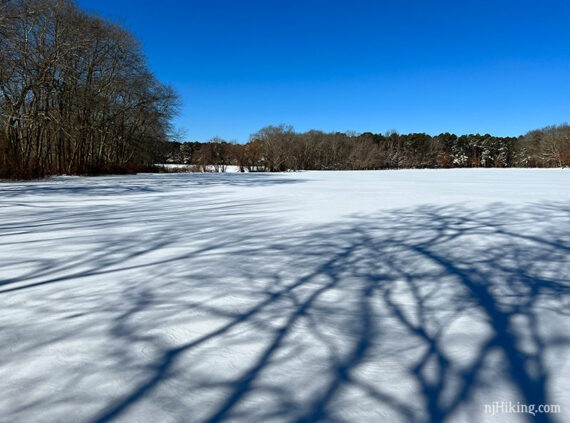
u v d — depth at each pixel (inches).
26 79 761.0
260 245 181.9
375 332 87.4
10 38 687.7
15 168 786.8
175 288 118.0
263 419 57.1
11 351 77.0
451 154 3863.2
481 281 126.5
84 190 544.7
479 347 80.0
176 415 57.9
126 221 257.9
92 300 106.9
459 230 222.5
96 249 172.1
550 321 93.5
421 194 484.1
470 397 62.8
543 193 491.2
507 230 221.3
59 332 86.0
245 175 1353.3
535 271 138.3
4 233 211.0
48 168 995.9
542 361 74.1
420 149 3769.7
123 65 1058.7
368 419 57.2
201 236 204.5
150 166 1702.8
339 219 267.4
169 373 69.4
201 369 70.8
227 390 64.4
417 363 73.4
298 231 219.9
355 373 69.8
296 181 875.4
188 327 89.0
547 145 2822.3
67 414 57.9
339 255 162.4
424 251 169.9
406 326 90.8
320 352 77.5
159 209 327.6
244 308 101.4
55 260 152.3
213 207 343.9
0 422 55.9
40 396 62.2
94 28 932.0
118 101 1227.2
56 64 812.0
